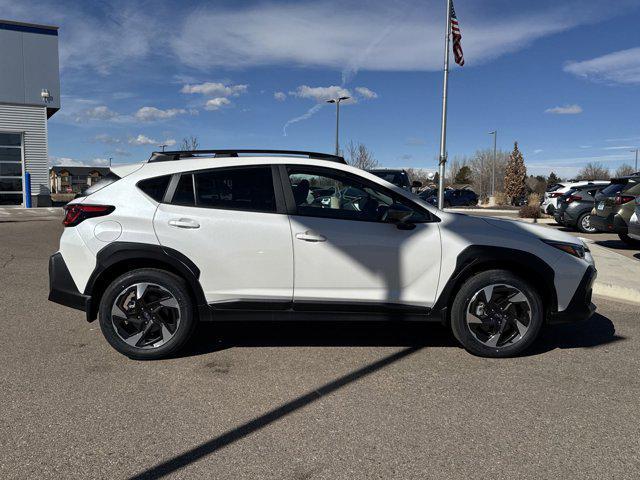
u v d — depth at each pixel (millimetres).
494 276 4367
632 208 10703
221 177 4426
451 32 14336
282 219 4348
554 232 4684
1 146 22250
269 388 3842
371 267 4371
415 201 4531
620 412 3504
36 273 8047
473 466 2834
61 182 85812
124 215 4301
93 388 3799
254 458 2895
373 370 4211
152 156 4699
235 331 5234
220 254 4289
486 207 42031
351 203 4492
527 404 3609
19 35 21984
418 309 4445
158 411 3451
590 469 2814
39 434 3125
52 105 22906
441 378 4055
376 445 3043
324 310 4387
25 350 4578
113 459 2871
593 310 4617
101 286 4445
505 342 4469
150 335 4379
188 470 2770
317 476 2727
